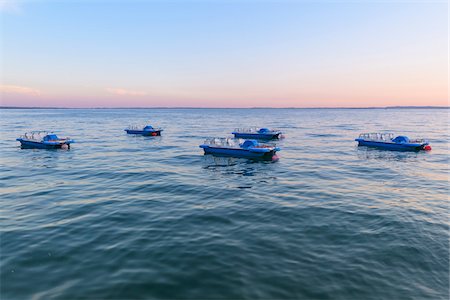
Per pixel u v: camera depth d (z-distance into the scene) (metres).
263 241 13.31
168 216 16.52
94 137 62.34
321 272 10.72
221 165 32.84
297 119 159.38
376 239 13.45
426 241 13.23
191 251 12.29
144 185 23.61
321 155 40.22
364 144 48.16
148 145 50.00
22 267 10.94
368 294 9.52
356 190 22.28
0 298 9.17
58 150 43.31
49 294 9.38
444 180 25.59
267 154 36.62
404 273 10.70
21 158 36.38
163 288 9.70
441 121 136.25
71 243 12.92
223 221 15.80
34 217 16.11
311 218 16.22
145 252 12.17
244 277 10.38
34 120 134.38
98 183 24.16
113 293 9.42
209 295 9.38
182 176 27.12
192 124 113.69
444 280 10.34
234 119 158.62
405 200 19.62
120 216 16.41
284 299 9.21
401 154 40.81
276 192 21.73
